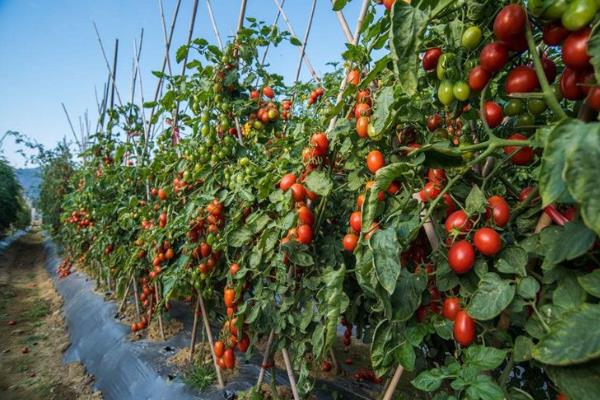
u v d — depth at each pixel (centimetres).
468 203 101
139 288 448
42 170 1328
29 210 2630
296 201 162
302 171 167
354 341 413
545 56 99
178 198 316
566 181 55
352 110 151
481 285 93
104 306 477
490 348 91
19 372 401
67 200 741
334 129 146
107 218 466
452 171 114
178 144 315
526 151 101
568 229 80
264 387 248
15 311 636
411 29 88
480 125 136
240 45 254
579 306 74
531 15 84
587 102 71
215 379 267
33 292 796
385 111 115
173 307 441
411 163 108
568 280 84
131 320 415
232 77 249
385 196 129
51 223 1131
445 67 102
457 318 99
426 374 98
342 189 182
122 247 400
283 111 303
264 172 202
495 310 88
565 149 59
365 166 144
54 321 572
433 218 117
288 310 185
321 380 286
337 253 179
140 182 423
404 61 89
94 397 325
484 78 93
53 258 1109
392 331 112
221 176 254
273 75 266
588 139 55
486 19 97
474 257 97
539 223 95
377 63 114
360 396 264
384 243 100
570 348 66
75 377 372
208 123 256
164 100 264
